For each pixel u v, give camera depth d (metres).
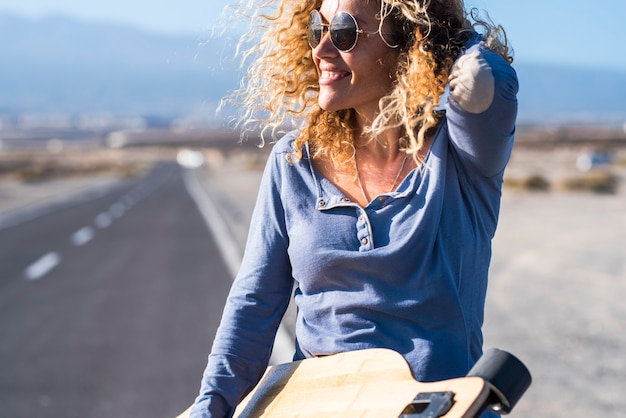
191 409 2.25
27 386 8.23
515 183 50.41
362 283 2.11
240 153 162.12
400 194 2.12
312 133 2.32
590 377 7.46
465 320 2.10
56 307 13.10
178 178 84.56
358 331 2.11
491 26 2.18
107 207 39.19
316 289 2.20
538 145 144.12
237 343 2.25
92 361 9.33
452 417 1.64
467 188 2.11
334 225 2.18
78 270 17.59
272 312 2.32
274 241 2.31
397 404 1.78
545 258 17.23
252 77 2.51
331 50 2.21
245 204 38.19
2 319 12.15
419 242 2.06
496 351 1.72
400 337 2.09
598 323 9.87
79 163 128.50
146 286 15.16
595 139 162.62
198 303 13.19
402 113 2.09
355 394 1.92
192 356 9.50
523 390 1.70
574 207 35.69
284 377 2.16
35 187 62.62
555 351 8.45
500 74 1.87
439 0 2.12
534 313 10.62
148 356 9.53
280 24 2.45
